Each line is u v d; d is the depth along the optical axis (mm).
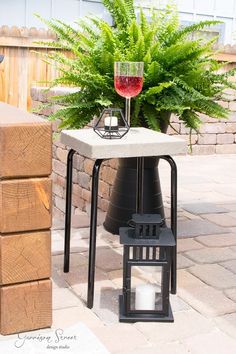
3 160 1764
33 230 1858
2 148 1756
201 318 2076
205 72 2896
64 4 11188
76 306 2152
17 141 1772
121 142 2102
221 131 5926
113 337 1921
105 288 2328
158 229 2012
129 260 2006
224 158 5723
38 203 1835
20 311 1887
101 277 2445
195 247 2855
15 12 10891
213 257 2719
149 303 2057
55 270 2502
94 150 2035
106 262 2615
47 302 1921
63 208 4430
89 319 2047
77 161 4066
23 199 1812
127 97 2361
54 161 4551
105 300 2209
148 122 2762
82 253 2730
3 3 10727
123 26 2967
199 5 11578
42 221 1853
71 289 2309
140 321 2035
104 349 1820
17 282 1868
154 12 2957
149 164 2904
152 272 2506
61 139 2365
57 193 4543
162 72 2781
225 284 2396
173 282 2266
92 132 2354
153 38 2943
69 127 2859
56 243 2871
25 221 1829
